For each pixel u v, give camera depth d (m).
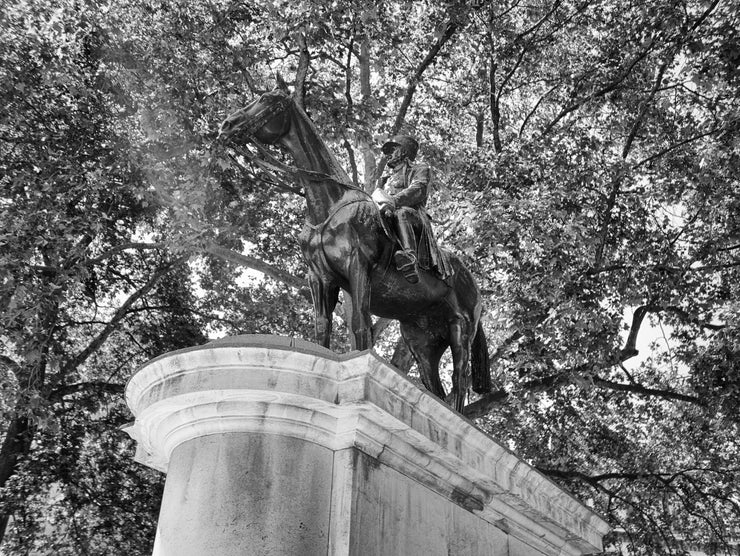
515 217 11.16
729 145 12.34
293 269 14.88
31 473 12.69
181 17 13.37
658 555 14.02
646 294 13.03
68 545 12.91
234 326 15.13
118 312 14.16
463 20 13.72
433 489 4.43
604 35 14.74
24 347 11.58
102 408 13.90
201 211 12.27
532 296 11.85
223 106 12.99
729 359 12.81
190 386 3.86
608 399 14.84
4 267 10.91
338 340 14.55
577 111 15.06
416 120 15.18
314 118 13.12
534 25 14.82
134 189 12.02
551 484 5.20
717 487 14.48
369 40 13.71
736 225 13.19
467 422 4.46
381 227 5.52
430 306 6.12
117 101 12.90
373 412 3.89
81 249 12.02
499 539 4.94
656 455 14.97
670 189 13.63
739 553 15.16
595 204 12.68
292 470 3.80
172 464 4.00
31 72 12.56
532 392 12.44
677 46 12.79
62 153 12.77
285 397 3.83
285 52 14.26
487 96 15.43
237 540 3.59
